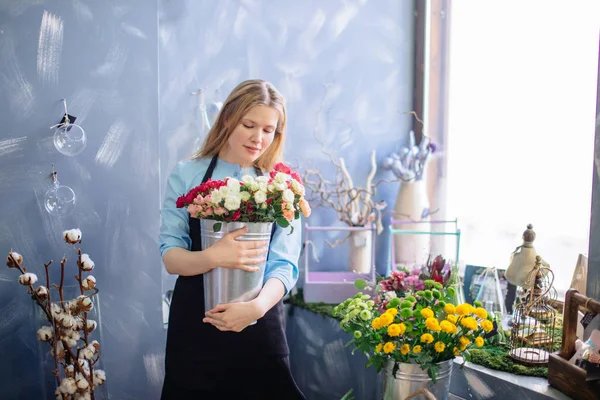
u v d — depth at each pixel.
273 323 2.06
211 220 1.83
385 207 3.29
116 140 2.50
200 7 2.82
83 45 2.41
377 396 2.57
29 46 2.31
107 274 2.53
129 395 2.62
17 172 2.32
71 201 2.37
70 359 2.26
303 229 3.16
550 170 2.65
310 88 3.13
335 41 3.16
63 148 2.34
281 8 3.03
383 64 3.28
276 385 2.06
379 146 3.31
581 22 2.51
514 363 2.22
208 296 1.89
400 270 2.54
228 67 2.92
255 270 1.87
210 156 2.13
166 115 2.77
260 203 1.77
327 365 2.86
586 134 2.50
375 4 3.23
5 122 2.28
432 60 3.28
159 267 2.64
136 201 2.57
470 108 3.06
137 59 2.52
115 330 2.56
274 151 2.15
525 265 2.38
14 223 2.32
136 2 2.50
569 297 1.98
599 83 2.00
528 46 2.75
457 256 2.73
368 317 2.00
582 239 2.53
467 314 1.96
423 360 1.93
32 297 2.23
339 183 3.14
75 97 2.40
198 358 2.00
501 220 2.88
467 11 3.06
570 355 1.98
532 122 2.73
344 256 3.24
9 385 2.35
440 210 3.24
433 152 3.13
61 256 2.42
